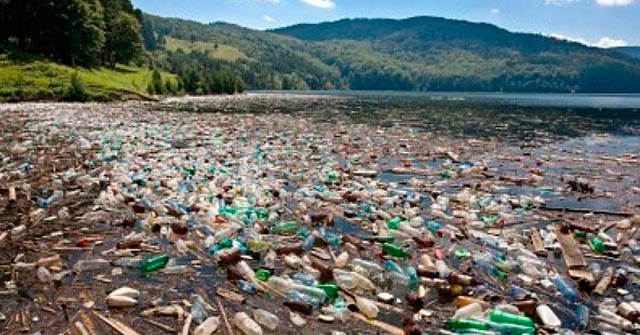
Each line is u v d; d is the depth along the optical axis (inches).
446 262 425.4
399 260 425.1
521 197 665.0
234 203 574.6
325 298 346.9
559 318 332.8
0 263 399.5
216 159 880.9
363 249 450.9
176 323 312.7
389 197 634.2
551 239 484.1
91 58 3784.5
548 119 2172.7
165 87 3737.7
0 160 816.3
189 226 491.2
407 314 331.0
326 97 4854.8
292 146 1089.4
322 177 751.7
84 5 3634.4
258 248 437.1
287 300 343.6
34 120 1466.5
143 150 939.3
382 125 1653.5
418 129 1551.4
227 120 1706.4
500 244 462.9
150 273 386.6
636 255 453.4
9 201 576.1
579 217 586.6
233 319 319.0
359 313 331.3
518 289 369.1
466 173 830.5
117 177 687.1
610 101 5128.0
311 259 417.4
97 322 312.0
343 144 1139.3
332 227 520.1
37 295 346.3
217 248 429.1
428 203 629.6
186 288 362.0
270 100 3705.7
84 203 573.9
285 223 509.4
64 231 477.7
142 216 525.0
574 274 401.1
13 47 3280.0
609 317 330.3
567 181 796.0
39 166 775.1
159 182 664.4
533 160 1008.9
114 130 1258.6
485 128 1649.9
